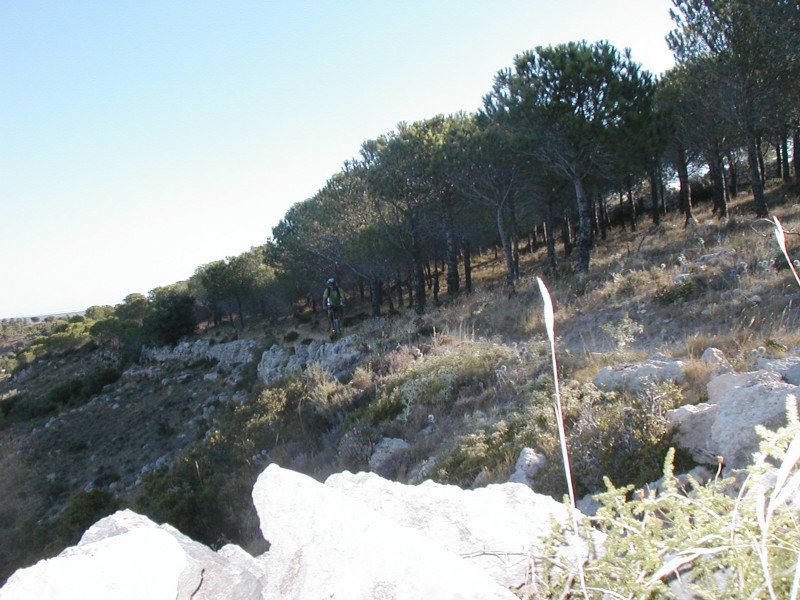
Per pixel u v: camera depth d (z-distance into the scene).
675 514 1.52
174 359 65.81
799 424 1.35
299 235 44.31
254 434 16.56
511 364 11.95
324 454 13.19
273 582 1.69
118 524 2.48
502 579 1.82
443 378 12.62
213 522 12.05
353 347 20.69
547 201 30.12
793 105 24.83
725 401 4.83
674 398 6.10
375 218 36.75
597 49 21.98
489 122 26.41
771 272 12.61
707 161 32.25
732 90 23.28
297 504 1.87
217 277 64.88
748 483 1.36
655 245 22.98
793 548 1.27
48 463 47.78
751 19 21.12
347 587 1.51
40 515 38.19
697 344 9.09
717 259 14.86
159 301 76.81
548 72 21.48
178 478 15.84
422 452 10.05
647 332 12.74
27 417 65.69
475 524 2.13
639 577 1.41
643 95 21.91
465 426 9.75
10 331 175.25
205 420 40.59
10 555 23.00
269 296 60.00
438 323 20.53
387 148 30.03
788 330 8.90
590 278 19.69
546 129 21.84
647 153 21.78
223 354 56.28
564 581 1.64
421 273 32.66
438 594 1.44
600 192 31.08
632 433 5.44
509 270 25.03
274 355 35.94
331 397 16.12
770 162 49.75
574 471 5.63
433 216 33.00
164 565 1.90
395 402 12.77
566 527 1.79
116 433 49.59
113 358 80.62
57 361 95.38
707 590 1.34
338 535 1.67
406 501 2.35
